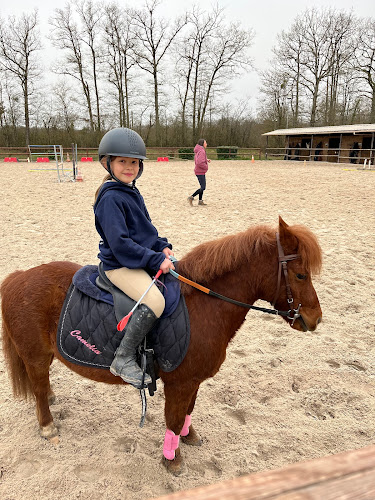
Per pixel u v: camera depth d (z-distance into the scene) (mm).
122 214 2043
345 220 9148
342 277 5707
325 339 4168
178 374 2229
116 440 2779
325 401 3225
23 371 2666
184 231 8031
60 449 2676
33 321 2393
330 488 700
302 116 41969
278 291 2236
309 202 11414
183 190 13781
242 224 8688
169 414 2355
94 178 17844
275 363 3752
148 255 2043
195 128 41875
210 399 3236
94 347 2217
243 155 36375
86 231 8047
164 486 2420
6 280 2605
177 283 2238
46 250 6695
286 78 40281
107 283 2221
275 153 36594
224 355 2336
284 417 3039
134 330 2043
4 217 9234
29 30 34312
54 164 27156
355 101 39750
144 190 13758
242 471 2525
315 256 2145
